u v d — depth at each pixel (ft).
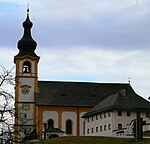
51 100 462.19
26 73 458.09
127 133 357.00
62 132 443.32
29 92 455.63
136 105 411.95
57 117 457.68
